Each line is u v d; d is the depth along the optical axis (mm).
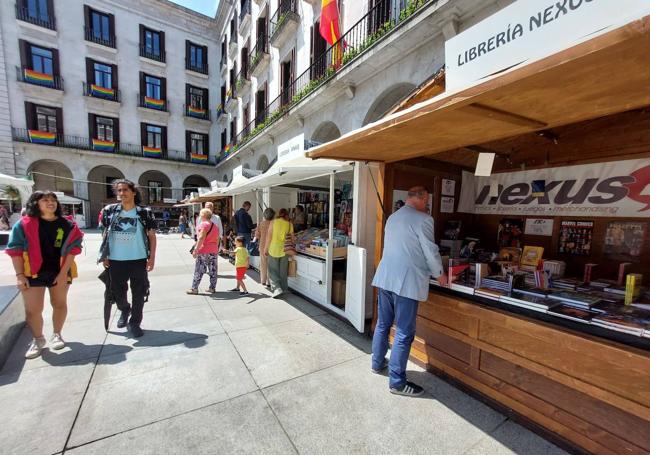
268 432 1965
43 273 2857
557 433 1942
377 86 7676
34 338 2887
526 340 2061
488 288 2467
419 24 5719
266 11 14922
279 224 4883
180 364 2771
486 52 1659
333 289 4402
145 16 22188
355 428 2016
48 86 18953
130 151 22141
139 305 3299
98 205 22766
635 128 2414
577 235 2812
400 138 2205
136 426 1982
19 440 1836
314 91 9422
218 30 25297
